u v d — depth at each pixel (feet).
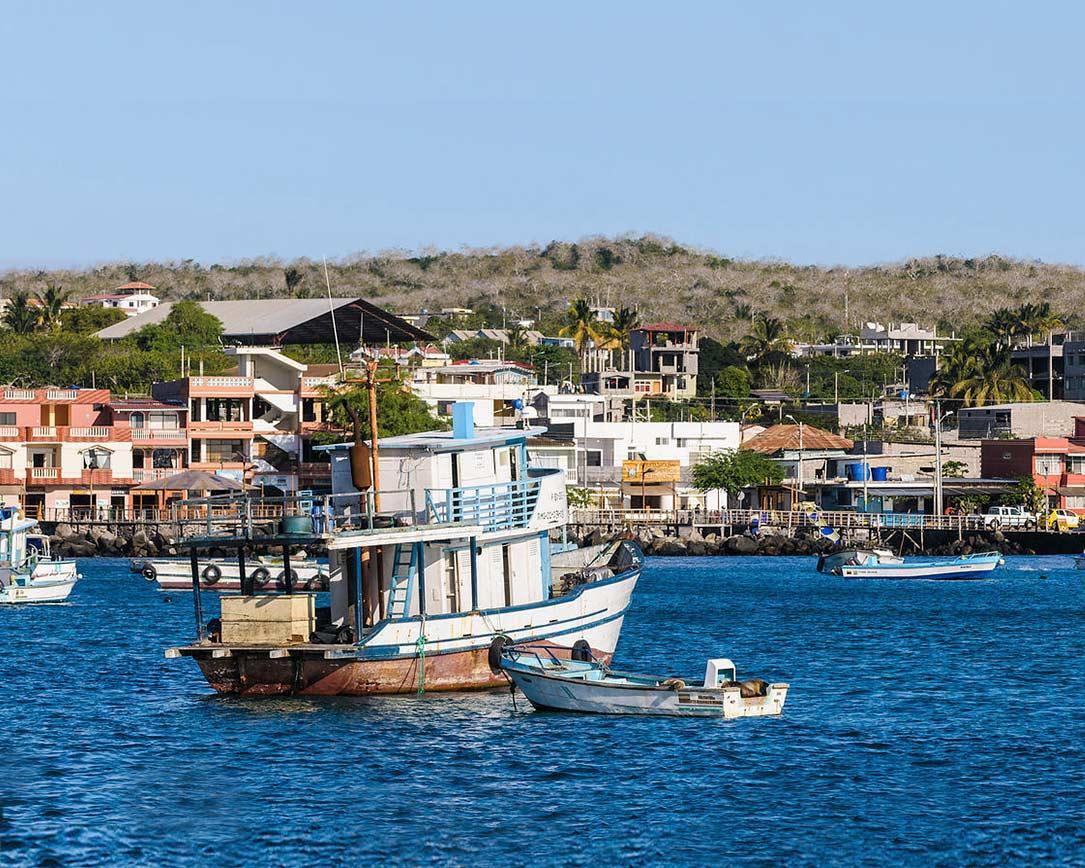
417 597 401.29
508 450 422.00
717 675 390.01
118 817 289.12
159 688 436.76
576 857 266.36
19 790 309.22
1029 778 322.55
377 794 305.12
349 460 423.23
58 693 428.97
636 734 358.64
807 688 441.68
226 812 292.61
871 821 287.89
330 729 361.71
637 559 463.01
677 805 297.94
